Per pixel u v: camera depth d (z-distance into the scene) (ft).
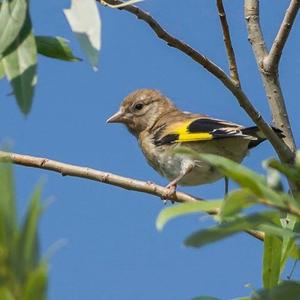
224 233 14.28
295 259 22.58
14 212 11.25
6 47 24.48
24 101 23.82
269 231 16.20
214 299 18.37
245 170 14.55
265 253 22.25
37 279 10.84
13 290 10.94
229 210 14.35
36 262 11.02
